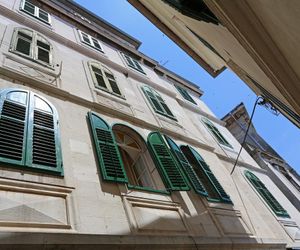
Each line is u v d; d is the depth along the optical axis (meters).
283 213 9.05
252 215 7.43
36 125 4.42
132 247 3.69
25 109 4.60
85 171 4.46
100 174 4.59
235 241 5.49
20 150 3.79
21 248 2.78
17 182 3.46
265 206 8.72
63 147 4.59
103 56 9.91
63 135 4.84
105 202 4.19
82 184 4.20
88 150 4.95
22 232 2.89
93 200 4.07
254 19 2.87
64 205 3.71
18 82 5.32
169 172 5.80
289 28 2.29
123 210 4.30
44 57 6.78
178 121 9.40
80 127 5.40
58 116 5.12
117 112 6.84
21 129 4.12
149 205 4.79
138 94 9.03
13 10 8.15
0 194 3.24
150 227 4.37
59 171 3.98
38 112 4.76
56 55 7.36
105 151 4.99
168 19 7.86
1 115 4.08
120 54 11.67
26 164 3.66
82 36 10.30
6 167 3.52
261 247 6.18
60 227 3.39
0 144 3.66
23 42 6.71
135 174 6.39
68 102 5.89
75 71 7.34
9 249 2.71
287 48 2.74
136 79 10.29
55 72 6.54
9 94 4.65
